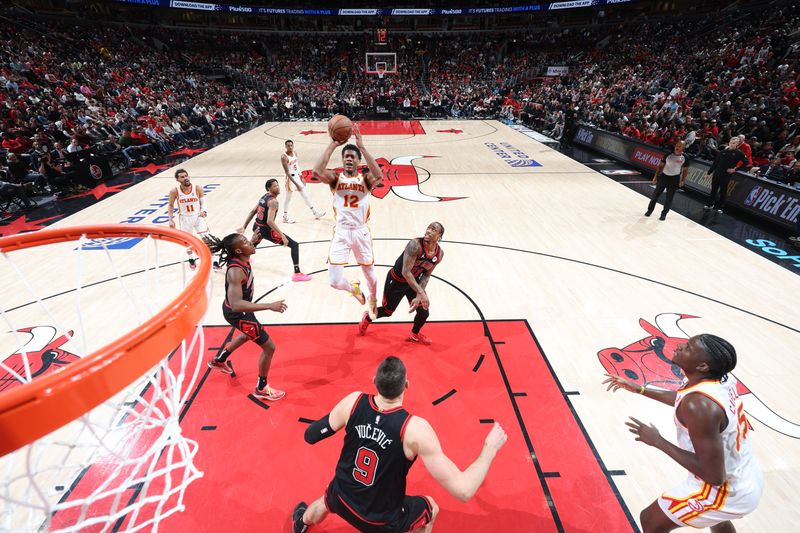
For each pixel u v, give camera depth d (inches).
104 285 229.8
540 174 470.9
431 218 335.0
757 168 355.6
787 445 130.0
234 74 1123.9
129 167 511.5
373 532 83.5
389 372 77.7
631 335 185.0
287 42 1363.2
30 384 43.6
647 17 1173.1
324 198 390.0
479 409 143.9
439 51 1366.9
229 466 121.9
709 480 75.2
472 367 164.9
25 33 824.3
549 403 146.8
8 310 205.6
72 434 121.0
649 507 93.7
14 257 263.0
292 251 235.1
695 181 396.2
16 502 61.7
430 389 153.2
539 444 130.3
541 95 962.7
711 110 557.0
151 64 981.8
